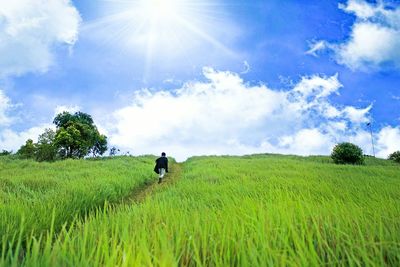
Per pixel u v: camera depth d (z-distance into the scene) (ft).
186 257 5.63
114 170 63.52
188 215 10.26
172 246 5.75
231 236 6.53
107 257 4.71
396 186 23.68
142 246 4.75
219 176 40.60
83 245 5.26
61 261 4.67
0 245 9.25
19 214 12.16
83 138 200.54
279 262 4.90
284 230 6.49
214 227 7.59
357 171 52.85
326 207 9.46
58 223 13.17
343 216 7.77
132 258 4.52
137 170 67.05
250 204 10.72
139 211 11.41
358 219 7.59
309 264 4.92
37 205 14.94
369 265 4.77
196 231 7.14
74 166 74.90
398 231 6.22
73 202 18.94
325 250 5.89
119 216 9.89
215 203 17.33
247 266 4.82
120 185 38.86
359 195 15.11
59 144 178.29
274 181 30.01
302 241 5.66
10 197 18.30
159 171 62.69
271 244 6.15
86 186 28.40
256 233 6.49
